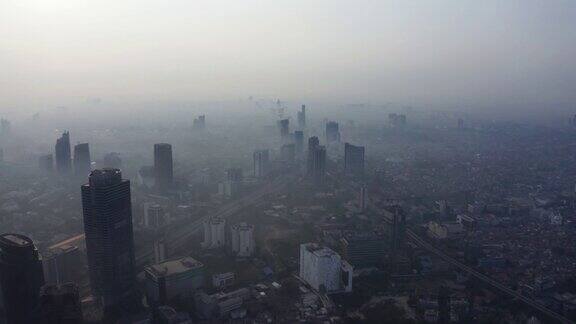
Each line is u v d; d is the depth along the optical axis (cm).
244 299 17200
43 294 12162
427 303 16750
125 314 16075
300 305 16888
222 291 17838
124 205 16625
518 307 16900
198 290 17750
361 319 16088
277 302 17112
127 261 16988
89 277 17662
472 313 16362
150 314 16000
